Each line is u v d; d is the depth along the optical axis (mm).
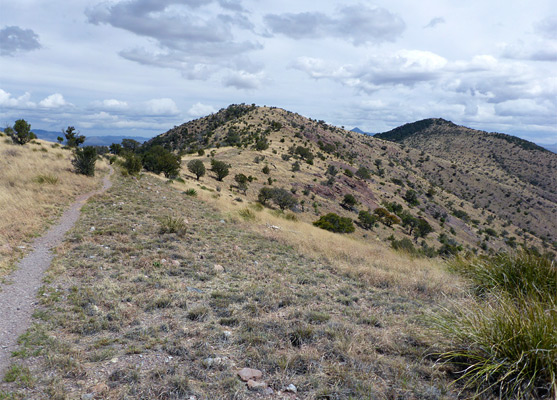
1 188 12555
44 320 4367
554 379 2707
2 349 3598
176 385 2936
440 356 3504
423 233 70938
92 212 12211
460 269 7637
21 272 6246
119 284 5805
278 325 4309
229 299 5363
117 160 35062
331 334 4043
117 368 3242
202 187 38375
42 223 9938
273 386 2990
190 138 170750
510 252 5828
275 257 9148
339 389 2881
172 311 4832
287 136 159500
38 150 28766
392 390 2875
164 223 10641
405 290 6594
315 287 6539
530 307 3447
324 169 102375
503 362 2934
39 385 2965
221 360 3396
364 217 60281
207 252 8672
